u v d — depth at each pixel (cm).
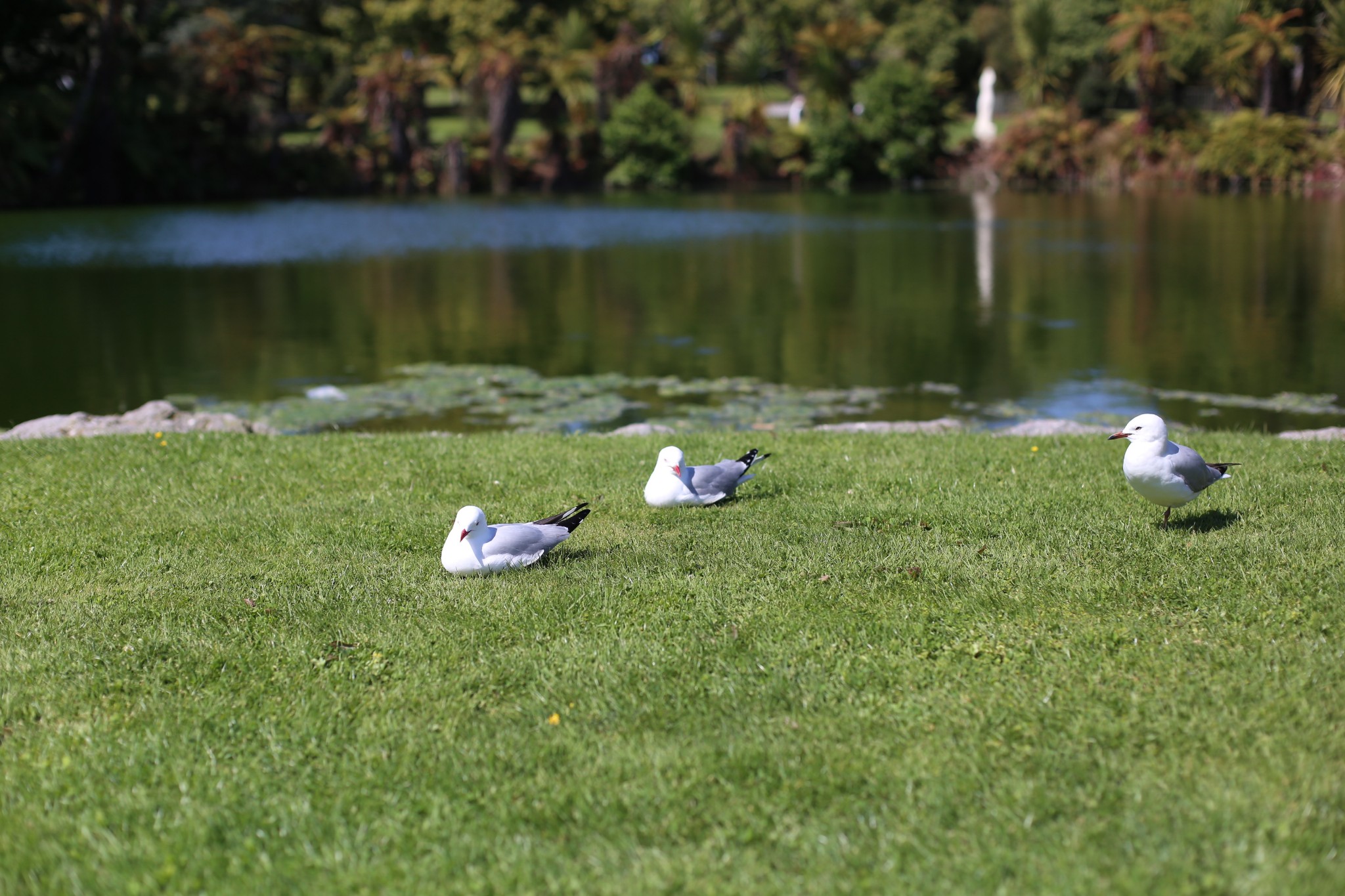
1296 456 1017
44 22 5872
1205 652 588
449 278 3394
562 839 452
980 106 8350
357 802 482
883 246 4134
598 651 614
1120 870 416
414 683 583
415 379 1938
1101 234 4388
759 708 552
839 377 1952
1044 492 905
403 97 7825
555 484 968
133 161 6469
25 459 1060
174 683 596
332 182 7550
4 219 5372
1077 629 625
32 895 424
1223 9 6819
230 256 3962
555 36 8519
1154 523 806
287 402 1748
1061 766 490
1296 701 530
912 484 944
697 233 4766
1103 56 8200
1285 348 2147
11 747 532
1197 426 1548
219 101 7194
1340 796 454
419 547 810
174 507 909
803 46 8369
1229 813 444
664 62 9781
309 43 8238
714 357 2155
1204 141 6781
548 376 1969
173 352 2238
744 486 955
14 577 753
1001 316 2597
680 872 426
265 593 717
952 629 631
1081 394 1789
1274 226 4500
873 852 436
